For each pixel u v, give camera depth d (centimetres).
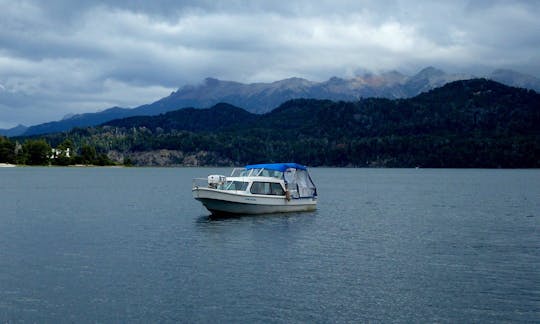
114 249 4353
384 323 2648
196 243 4653
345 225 5994
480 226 6053
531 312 2812
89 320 2650
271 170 6812
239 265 3788
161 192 11769
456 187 15100
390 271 3659
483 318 2727
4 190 11956
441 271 3666
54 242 4684
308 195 7169
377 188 14550
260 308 2839
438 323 2655
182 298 2991
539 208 8381
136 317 2694
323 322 2648
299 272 3600
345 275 3531
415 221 6512
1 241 4725
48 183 15325
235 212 6366
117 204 8544
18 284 3244
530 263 3934
